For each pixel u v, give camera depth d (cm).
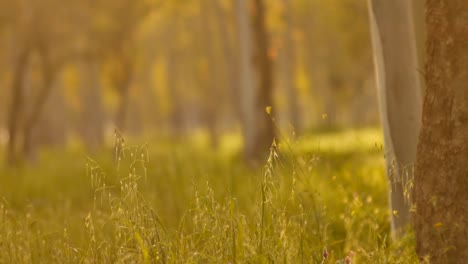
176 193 1209
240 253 634
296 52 7075
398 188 846
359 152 1256
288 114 6250
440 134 616
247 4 3072
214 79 6981
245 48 3050
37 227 834
